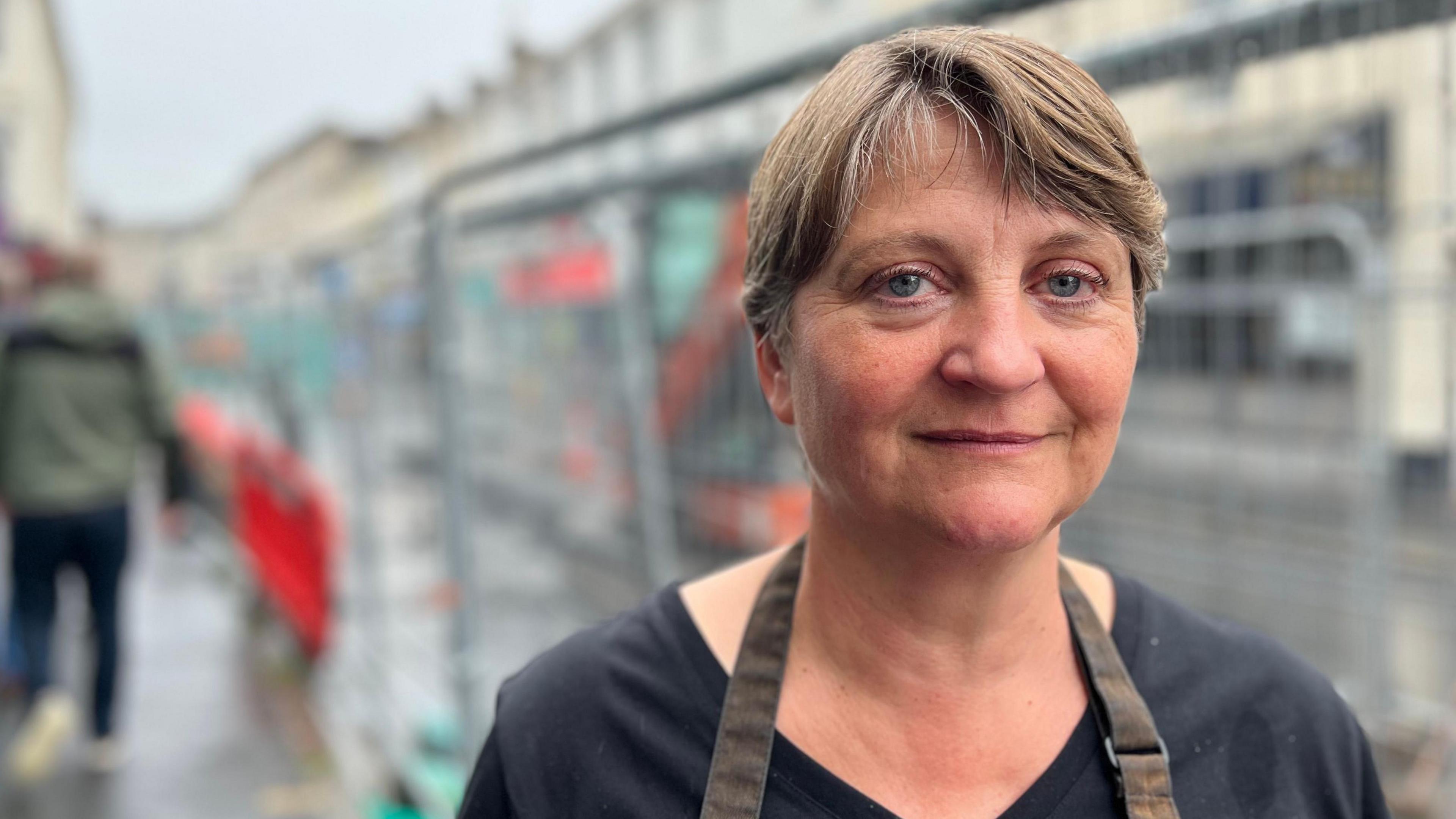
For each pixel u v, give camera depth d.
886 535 0.80
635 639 0.94
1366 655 2.73
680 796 0.86
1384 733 2.72
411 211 3.08
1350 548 2.77
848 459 0.78
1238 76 1.55
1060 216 0.73
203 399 9.45
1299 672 0.93
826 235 0.76
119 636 4.00
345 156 20.92
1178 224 2.73
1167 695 0.88
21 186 17.31
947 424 0.74
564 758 0.90
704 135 2.34
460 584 2.84
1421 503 2.63
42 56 17.73
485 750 0.97
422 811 3.19
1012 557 0.81
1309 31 1.27
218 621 5.64
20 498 3.76
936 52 0.74
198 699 4.57
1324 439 2.73
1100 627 0.89
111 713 4.00
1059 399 0.76
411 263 3.14
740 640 0.91
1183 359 2.82
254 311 7.13
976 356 0.72
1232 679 0.89
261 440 5.75
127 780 3.84
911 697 0.84
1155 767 0.82
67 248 4.00
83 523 3.83
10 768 3.91
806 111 0.79
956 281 0.74
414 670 3.99
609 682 0.91
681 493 2.96
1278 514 2.80
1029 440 0.75
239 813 3.59
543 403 3.28
